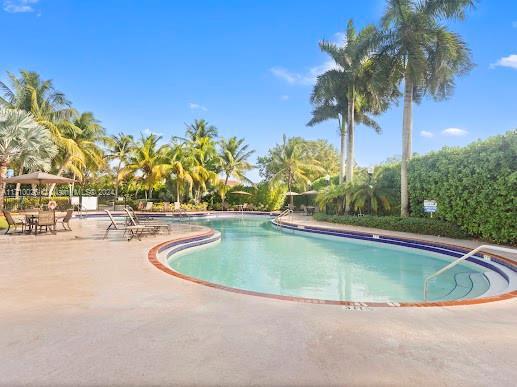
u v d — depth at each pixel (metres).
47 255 8.26
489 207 11.29
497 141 11.11
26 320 3.94
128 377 2.70
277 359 3.03
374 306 4.68
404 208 15.87
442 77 16.42
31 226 12.84
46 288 5.37
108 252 8.70
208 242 13.05
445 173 13.39
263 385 2.61
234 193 35.47
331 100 24.45
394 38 16.44
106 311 4.29
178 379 2.67
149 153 31.17
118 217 24.31
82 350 3.16
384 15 16.83
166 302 4.71
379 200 18.11
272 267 9.31
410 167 15.92
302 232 17.50
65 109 27.77
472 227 12.03
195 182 32.38
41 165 17.00
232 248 12.47
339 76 22.42
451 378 2.73
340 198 21.09
